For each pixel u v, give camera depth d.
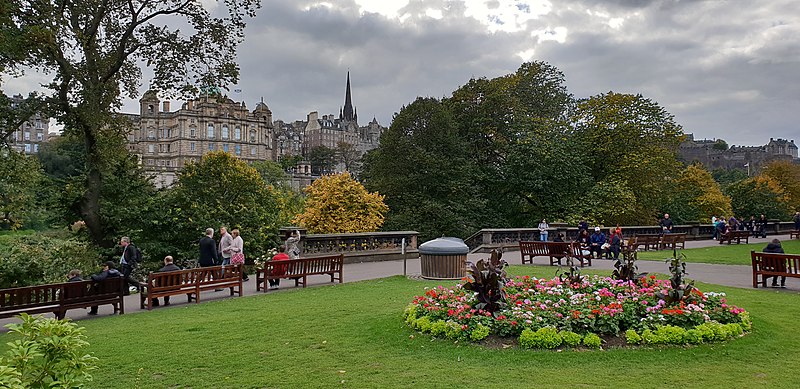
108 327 10.80
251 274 21.28
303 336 9.47
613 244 24.36
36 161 27.11
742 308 10.64
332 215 32.22
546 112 49.94
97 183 23.98
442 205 39.53
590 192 41.44
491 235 28.95
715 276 17.66
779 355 7.94
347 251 23.81
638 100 44.28
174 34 24.17
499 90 45.00
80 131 23.91
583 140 45.22
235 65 24.92
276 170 84.12
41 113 22.45
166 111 133.50
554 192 42.00
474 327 8.84
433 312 9.65
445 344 8.62
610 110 44.22
